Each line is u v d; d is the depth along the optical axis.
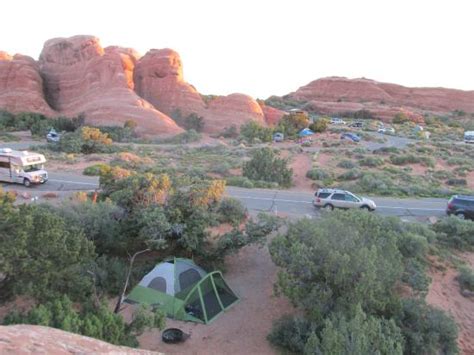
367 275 12.61
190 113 94.44
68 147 52.62
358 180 38.41
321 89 179.38
